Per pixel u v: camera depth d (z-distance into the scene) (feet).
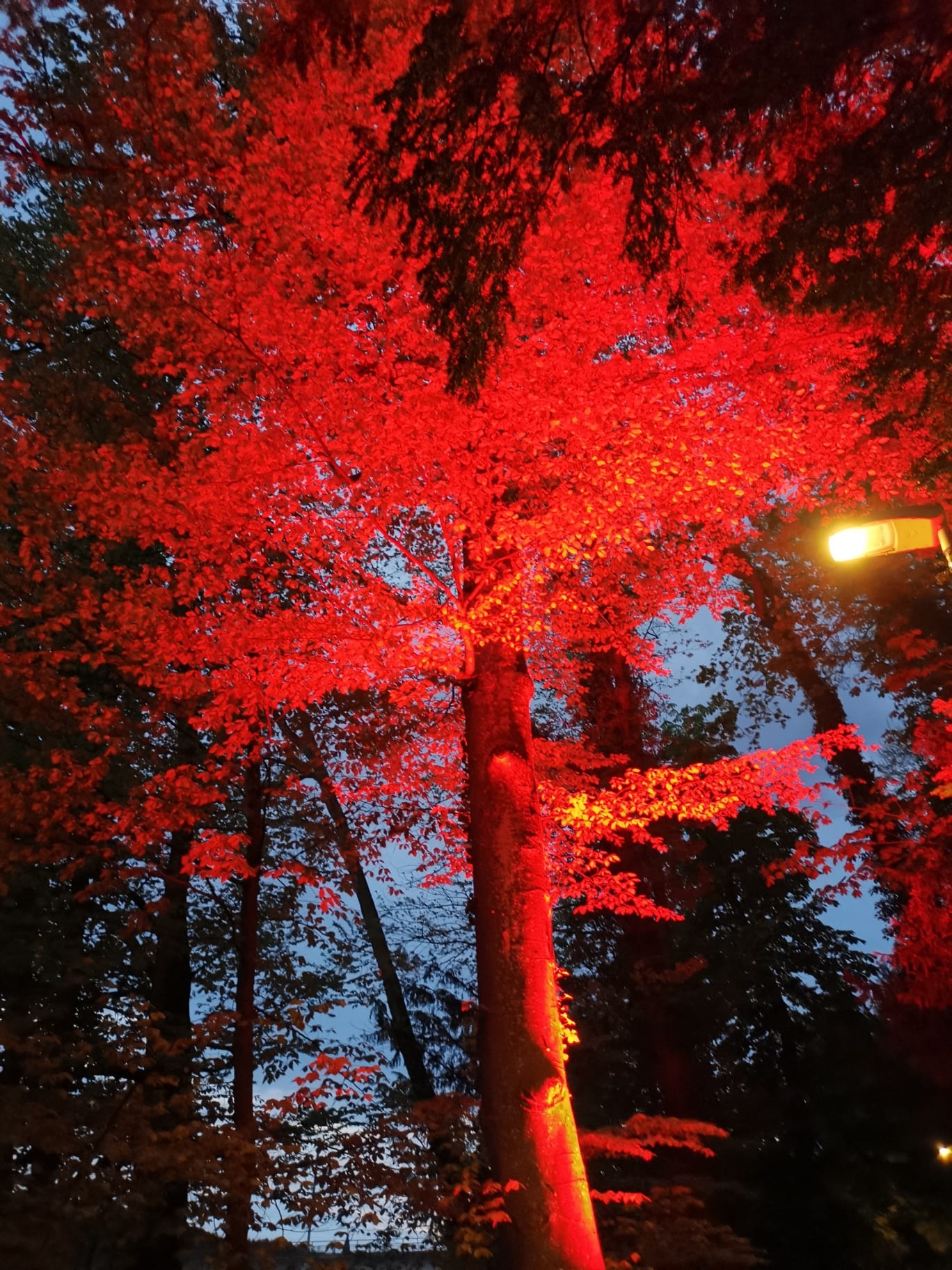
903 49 22.03
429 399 33.30
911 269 24.13
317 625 36.91
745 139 23.49
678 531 44.39
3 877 48.32
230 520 37.70
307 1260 31.99
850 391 36.65
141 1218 30.04
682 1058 62.08
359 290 36.17
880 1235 60.95
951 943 47.83
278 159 36.04
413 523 46.80
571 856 45.27
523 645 40.29
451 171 23.48
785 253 24.45
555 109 22.95
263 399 37.24
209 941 60.64
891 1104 65.10
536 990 34.81
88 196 39.81
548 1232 32.04
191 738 53.16
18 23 37.47
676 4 22.59
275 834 59.21
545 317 37.19
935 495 36.55
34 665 46.26
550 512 35.06
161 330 37.55
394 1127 38.14
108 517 38.93
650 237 23.67
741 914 79.36
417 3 33.63
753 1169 63.77
